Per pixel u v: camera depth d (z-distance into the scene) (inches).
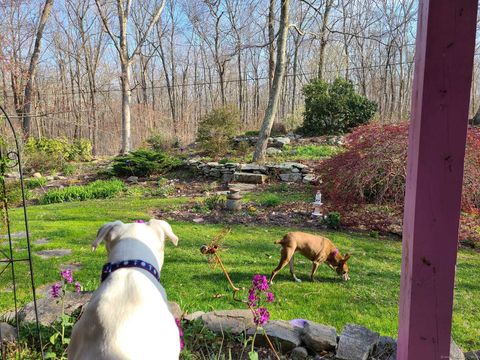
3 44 663.1
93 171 684.1
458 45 57.3
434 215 60.5
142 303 69.6
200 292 192.5
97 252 258.5
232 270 223.5
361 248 272.8
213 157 674.8
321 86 778.8
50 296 160.2
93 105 987.3
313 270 211.3
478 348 147.2
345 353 122.9
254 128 1144.8
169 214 374.0
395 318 170.7
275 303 183.9
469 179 292.0
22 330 132.3
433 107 58.7
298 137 764.6
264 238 291.1
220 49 1385.3
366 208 326.3
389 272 228.1
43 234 304.2
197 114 1647.4
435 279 61.6
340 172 325.7
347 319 169.3
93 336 66.0
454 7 56.5
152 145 841.5
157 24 1409.9
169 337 68.4
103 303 69.1
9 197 218.5
